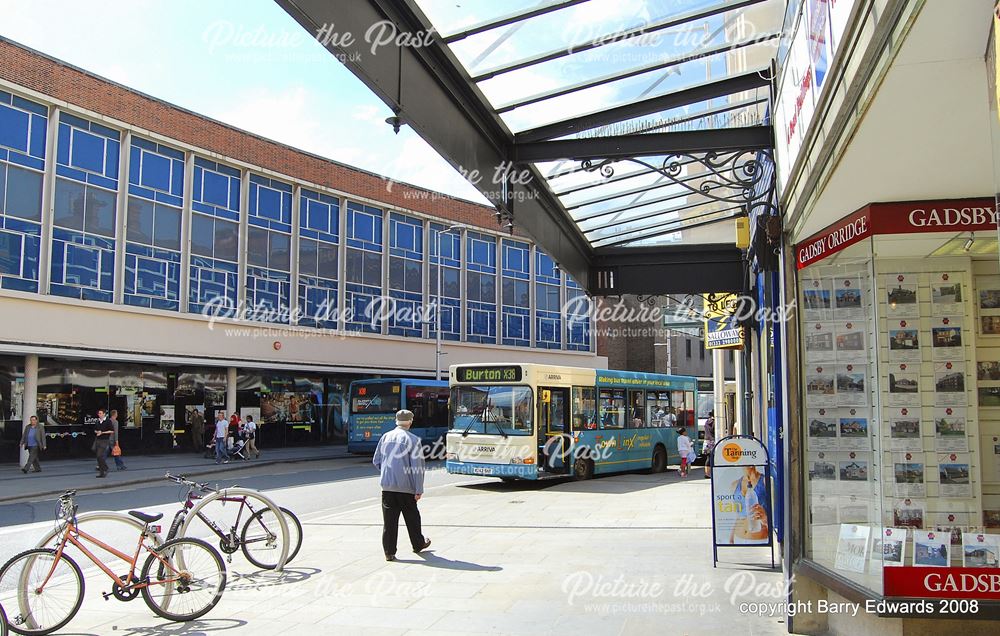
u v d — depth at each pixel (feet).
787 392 20.84
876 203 18.56
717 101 25.91
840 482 19.97
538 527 36.06
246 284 100.12
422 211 125.90
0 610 19.63
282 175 105.29
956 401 19.08
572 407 58.75
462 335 131.54
